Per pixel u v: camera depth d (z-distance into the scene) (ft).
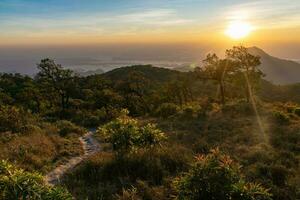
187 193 31.94
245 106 143.23
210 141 81.25
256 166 53.01
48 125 120.67
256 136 82.79
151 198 42.19
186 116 133.18
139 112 203.51
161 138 70.08
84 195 44.01
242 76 177.88
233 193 31.17
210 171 31.83
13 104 198.59
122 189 45.50
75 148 82.69
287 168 53.72
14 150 69.41
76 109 200.64
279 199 41.83
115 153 63.87
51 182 53.57
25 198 25.75
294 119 115.55
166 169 55.31
